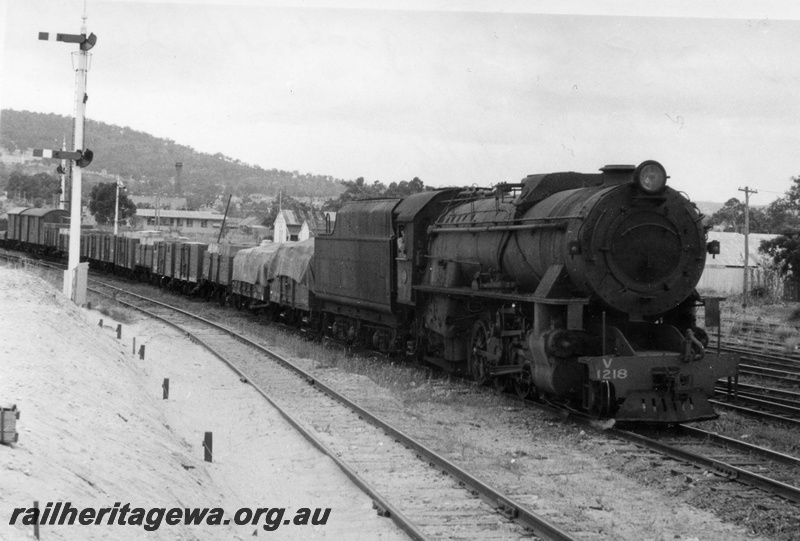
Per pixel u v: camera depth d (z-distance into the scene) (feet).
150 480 26.78
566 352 43.19
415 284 63.21
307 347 75.41
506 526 26.32
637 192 43.14
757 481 31.40
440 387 55.21
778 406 50.14
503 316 50.47
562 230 44.19
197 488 29.78
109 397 37.78
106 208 297.53
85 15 81.87
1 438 22.24
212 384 56.95
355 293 74.33
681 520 28.14
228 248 130.11
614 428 42.14
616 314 44.45
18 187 508.94
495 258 51.16
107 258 188.44
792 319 124.26
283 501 30.68
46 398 30.81
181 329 86.89
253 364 65.92
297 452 37.42
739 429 44.11
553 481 33.09
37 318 50.55
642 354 41.98
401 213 66.03
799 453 38.93
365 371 62.85
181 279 143.33
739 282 168.04
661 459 36.17
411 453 36.42
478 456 36.58
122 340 75.41
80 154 85.51
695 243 44.39
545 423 43.75
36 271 129.90
